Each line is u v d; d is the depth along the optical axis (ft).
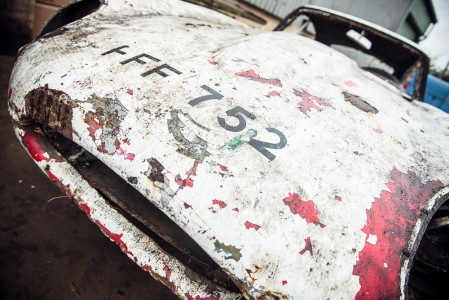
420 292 4.84
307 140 2.85
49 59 3.28
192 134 2.62
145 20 4.43
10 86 3.39
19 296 3.73
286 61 3.89
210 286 2.71
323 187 2.58
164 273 2.78
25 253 4.25
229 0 12.60
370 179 2.78
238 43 4.03
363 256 2.40
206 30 4.58
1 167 5.49
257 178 2.48
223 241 2.36
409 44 6.50
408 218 2.67
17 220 4.67
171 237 3.05
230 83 3.15
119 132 2.66
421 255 3.97
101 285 4.23
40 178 5.56
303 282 2.30
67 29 3.80
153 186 2.49
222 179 2.44
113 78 2.98
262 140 2.69
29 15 10.02
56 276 4.12
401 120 3.85
